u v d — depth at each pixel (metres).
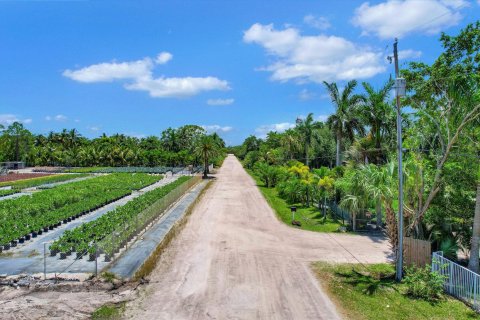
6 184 60.62
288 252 21.86
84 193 42.97
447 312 14.07
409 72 20.39
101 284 16.38
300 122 69.69
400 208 17.14
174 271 18.33
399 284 16.86
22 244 23.56
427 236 19.53
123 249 21.81
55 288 15.94
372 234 26.58
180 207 36.88
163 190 46.72
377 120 33.47
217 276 17.67
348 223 29.27
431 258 17.62
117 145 122.44
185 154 106.31
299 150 72.06
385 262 20.16
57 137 141.38
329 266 19.39
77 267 18.52
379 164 32.97
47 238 25.28
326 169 37.00
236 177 75.50
